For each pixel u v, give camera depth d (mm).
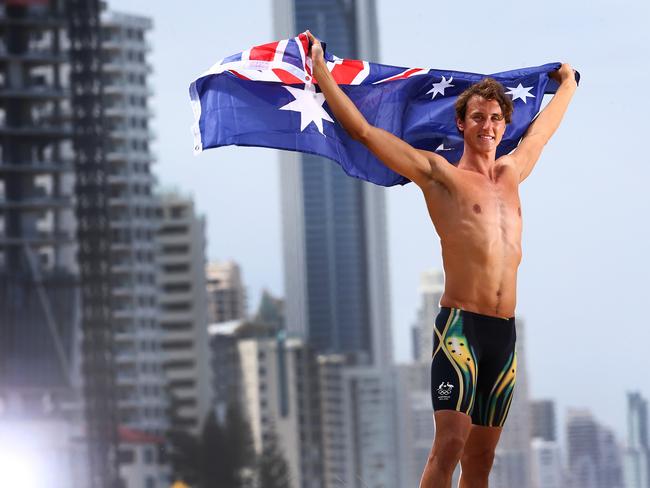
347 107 10969
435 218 10992
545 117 12180
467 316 10805
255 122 11641
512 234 10961
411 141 12125
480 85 11164
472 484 11094
